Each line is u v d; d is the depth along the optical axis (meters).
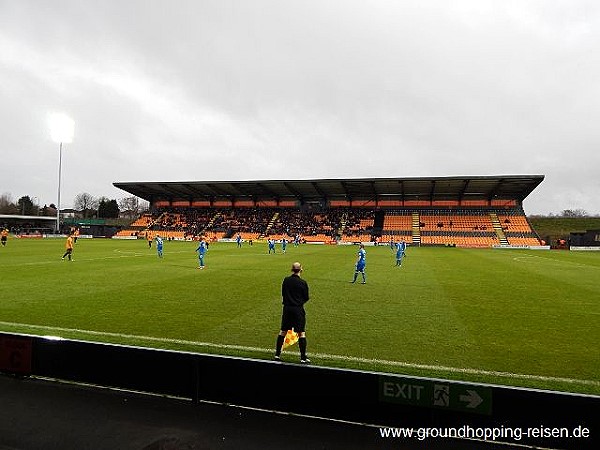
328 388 4.67
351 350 7.68
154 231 71.94
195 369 5.19
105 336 8.45
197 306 11.64
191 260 27.23
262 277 18.31
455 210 67.94
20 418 4.86
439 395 4.25
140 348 5.45
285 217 73.00
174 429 4.61
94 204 130.00
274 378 4.89
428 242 61.59
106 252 33.47
